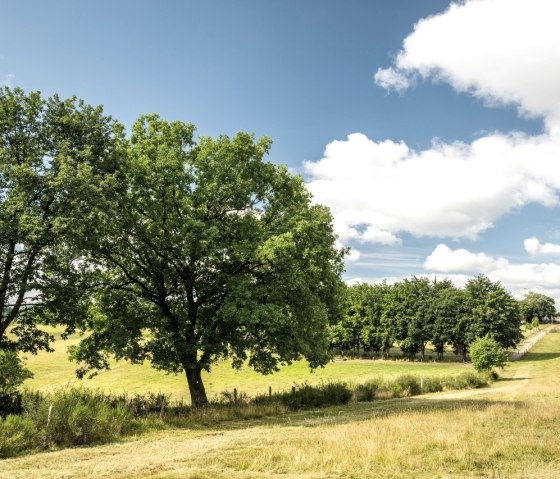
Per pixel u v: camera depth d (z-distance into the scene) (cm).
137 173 2608
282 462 1288
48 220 2297
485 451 1327
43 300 2480
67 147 2441
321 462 1258
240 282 2538
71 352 2786
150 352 2698
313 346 2952
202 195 2666
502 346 8188
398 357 8994
